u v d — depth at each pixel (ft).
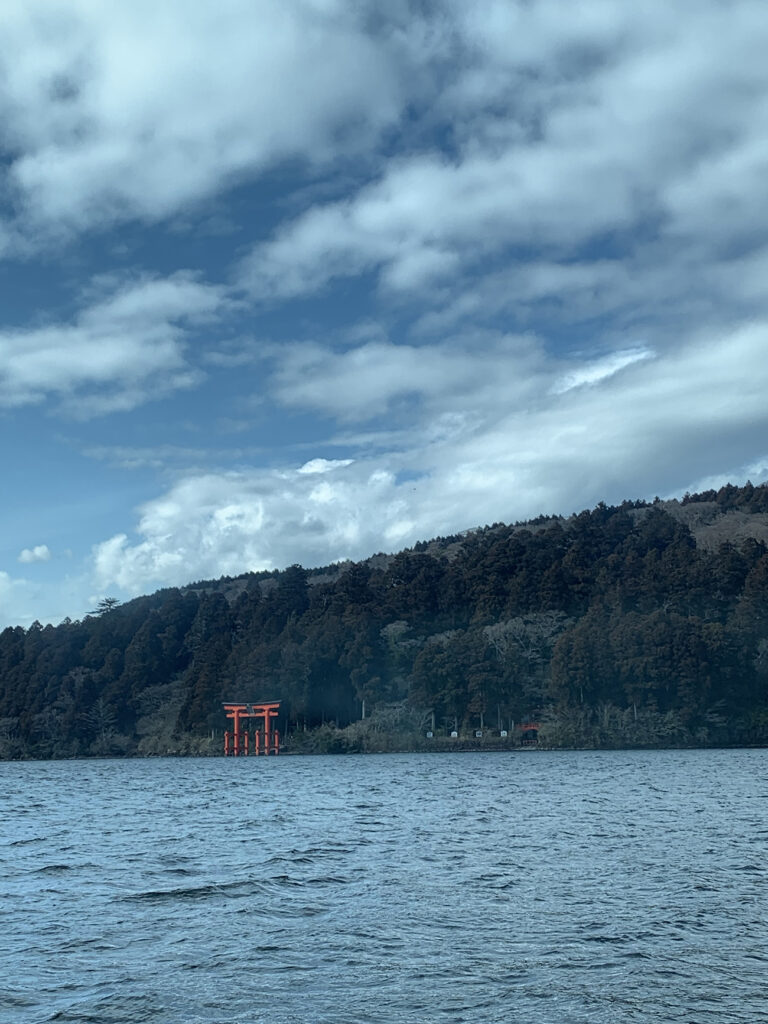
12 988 54.44
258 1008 50.65
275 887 83.10
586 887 79.97
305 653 546.26
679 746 458.50
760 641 497.46
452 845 108.37
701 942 61.67
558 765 311.27
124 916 72.49
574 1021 48.08
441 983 54.24
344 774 286.87
